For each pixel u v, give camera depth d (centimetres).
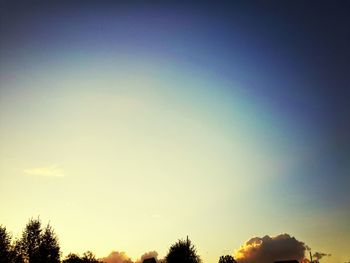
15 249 4534
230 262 6862
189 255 5847
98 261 6894
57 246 4912
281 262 7044
